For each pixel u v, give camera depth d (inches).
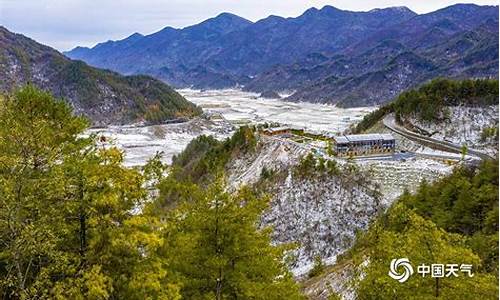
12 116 826.8
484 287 638.5
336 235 2458.2
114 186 741.3
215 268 797.9
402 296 681.6
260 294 807.1
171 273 786.8
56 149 803.4
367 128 4776.1
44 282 705.6
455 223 1514.5
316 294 1507.1
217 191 808.9
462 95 3996.1
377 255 767.1
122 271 724.0
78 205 721.0
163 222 812.6
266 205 864.3
